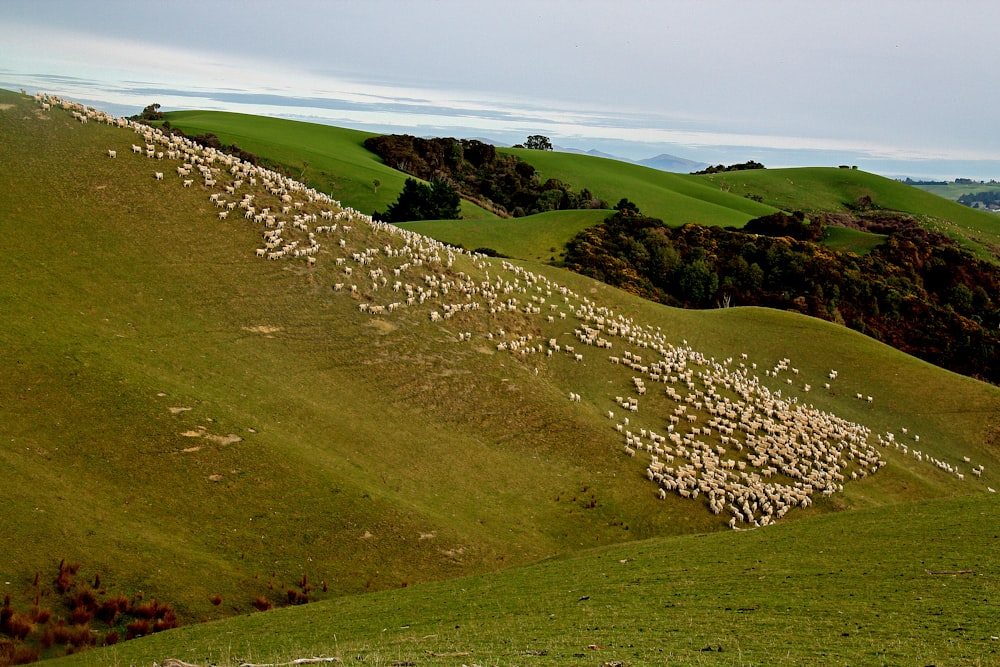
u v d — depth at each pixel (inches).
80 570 1278.3
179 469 1643.7
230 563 1453.0
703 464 2353.6
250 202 2893.7
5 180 2496.3
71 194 2564.0
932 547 1242.6
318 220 2962.6
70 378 1776.6
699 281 5285.4
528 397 2469.2
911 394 3277.6
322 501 1701.5
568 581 1328.7
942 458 2881.4
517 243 5497.1
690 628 948.6
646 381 2844.5
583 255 5315.0
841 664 762.8
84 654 1079.0
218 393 1982.0
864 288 5305.1
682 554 1456.7
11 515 1327.5
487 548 1743.4
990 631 836.0
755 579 1184.2
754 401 2891.2
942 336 4995.1
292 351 2314.2
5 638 1094.4
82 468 1549.0
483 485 2022.6
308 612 1269.7
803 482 2389.3
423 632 1046.4
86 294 2187.5
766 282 5477.4
